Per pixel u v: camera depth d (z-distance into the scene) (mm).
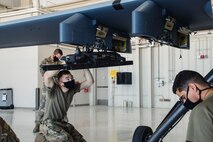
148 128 3135
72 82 3363
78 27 2373
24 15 11055
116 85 14125
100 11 2324
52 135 3271
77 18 2369
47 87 3389
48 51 12305
